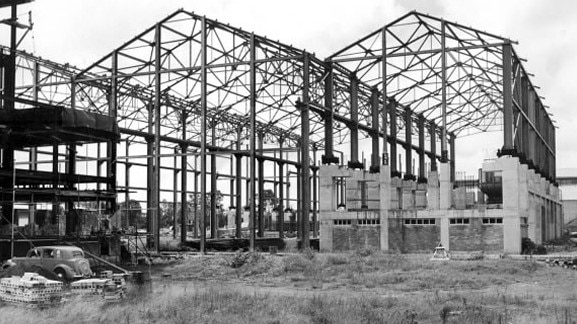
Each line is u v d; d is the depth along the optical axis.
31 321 19.39
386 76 56.34
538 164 72.88
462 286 31.53
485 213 51.09
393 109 69.31
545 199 72.75
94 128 40.69
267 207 111.00
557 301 25.00
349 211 57.09
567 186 119.62
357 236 56.59
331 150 58.34
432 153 83.88
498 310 22.53
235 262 42.09
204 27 52.81
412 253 52.50
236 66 53.25
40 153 57.03
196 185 71.56
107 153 53.25
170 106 61.16
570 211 117.75
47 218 48.44
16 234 37.47
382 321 20.02
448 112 76.06
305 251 47.53
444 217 52.78
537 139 73.62
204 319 20.23
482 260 42.12
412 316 20.89
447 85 63.00
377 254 47.88
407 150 74.44
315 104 54.25
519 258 43.91
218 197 96.94
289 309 21.98
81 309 20.97
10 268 27.03
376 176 63.81
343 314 20.88
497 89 61.62
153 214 55.69
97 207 50.59
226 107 61.69
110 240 42.12
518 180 51.00
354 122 61.66
